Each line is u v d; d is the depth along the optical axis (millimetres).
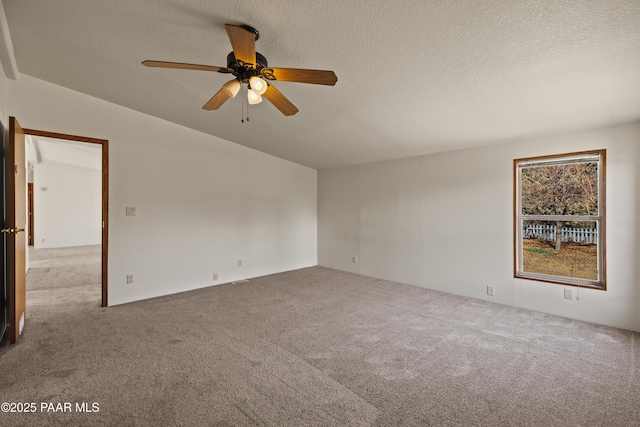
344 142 4340
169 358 2361
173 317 3260
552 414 1737
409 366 2268
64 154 7922
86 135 3467
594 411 1761
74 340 2660
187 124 4199
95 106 3527
